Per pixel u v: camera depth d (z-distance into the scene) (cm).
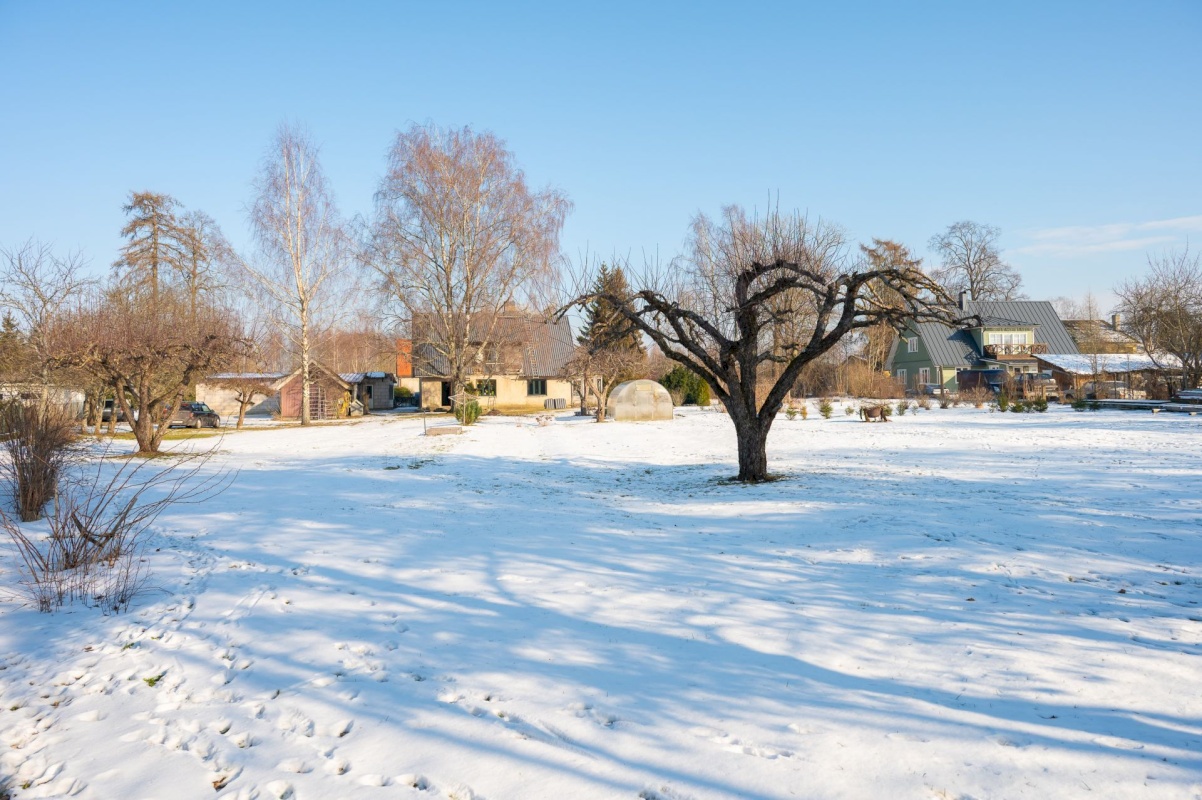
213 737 352
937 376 5612
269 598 585
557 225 3559
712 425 2983
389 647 469
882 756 317
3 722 371
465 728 353
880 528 800
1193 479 1120
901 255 4378
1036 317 5866
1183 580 573
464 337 3544
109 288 2809
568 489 1255
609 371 3428
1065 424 2423
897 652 438
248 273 3494
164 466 1675
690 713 365
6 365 2369
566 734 345
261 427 3547
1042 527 782
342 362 5047
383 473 1530
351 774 313
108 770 321
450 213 3431
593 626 502
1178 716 345
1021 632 464
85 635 502
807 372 5197
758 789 293
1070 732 332
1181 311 3359
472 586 610
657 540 789
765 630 483
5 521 670
